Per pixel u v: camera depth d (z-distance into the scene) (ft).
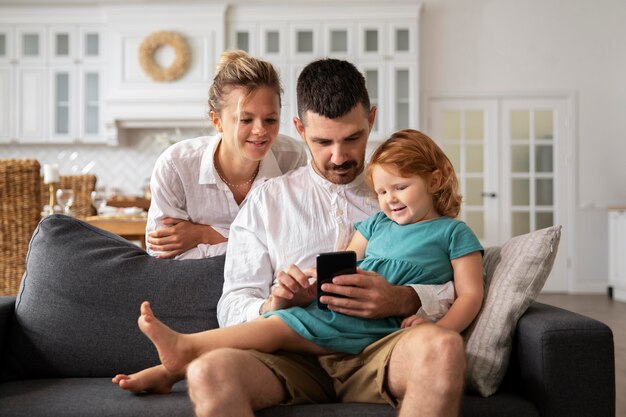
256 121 5.99
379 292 4.65
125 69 22.22
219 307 5.54
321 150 5.44
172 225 6.74
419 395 3.87
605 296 21.62
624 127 22.71
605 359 4.35
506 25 22.81
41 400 4.62
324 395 4.75
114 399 4.59
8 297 6.16
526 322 4.64
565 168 22.85
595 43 22.77
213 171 6.64
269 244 5.68
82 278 5.76
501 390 4.83
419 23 22.80
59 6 22.81
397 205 5.31
